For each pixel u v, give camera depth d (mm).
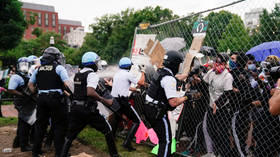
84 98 3527
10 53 31156
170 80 3080
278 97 1879
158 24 5078
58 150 3969
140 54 5223
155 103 3184
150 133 4508
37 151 3947
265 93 3385
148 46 4297
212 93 3875
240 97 3578
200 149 4207
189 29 4715
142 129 4711
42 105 3846
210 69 4117
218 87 3713
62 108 3938
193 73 4098
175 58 3148
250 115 3604
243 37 3592
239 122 3590
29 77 4391
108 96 3908
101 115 3691
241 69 3596
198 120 4340
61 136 3986
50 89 3830
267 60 3605
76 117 3562
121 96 4297
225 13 3738
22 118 4340
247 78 3572
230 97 3582
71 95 3941
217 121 3713
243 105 3588
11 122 6609
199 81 4164
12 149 4559
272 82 3346
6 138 5273
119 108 4297
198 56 3744
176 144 4336
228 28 3723
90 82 3459
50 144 4547
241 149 3590
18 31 24719
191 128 4418
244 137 3621
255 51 4617
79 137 5176
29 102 4309
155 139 4391
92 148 4637
